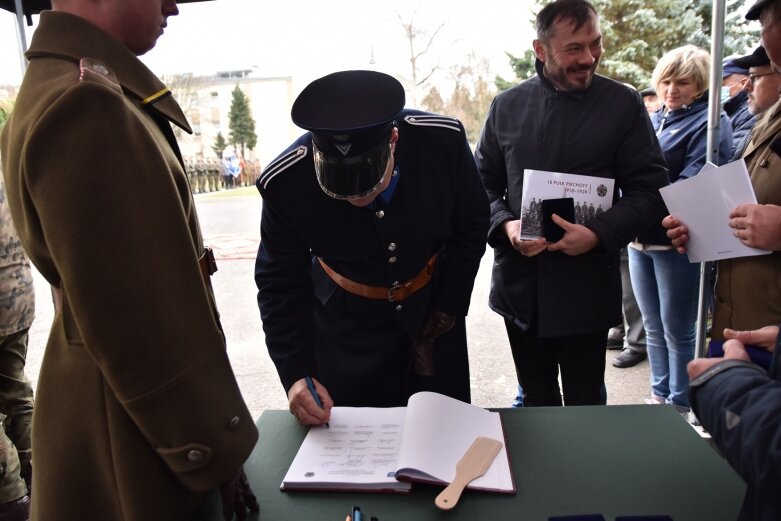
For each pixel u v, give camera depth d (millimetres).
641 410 1136
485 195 1323
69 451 772
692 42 6410
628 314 2883
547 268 1641
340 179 999
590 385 1765
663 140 2328
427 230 1229
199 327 723
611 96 1586
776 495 604
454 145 1230
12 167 693
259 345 3355
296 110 993
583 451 998
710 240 1380
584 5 1498
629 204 1548
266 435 1108
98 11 769
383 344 1307
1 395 1825
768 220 1207
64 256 637
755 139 1416
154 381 687
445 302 1327
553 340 1801
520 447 1017
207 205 11172
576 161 1592
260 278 1239
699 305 1819
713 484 897
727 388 698
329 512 878
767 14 1188
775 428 604
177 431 715
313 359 1220
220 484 777
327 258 1247
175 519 792
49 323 3977
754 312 1331
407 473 903
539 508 854
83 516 785
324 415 1091
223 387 757
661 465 952
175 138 856
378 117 965
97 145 635
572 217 1554
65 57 729
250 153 27859
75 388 761
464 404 1128
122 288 654
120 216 648
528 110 1670
